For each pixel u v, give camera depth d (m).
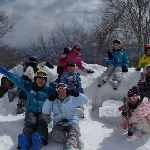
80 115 3.79
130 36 13.82
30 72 4.25
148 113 2.82
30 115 3.11
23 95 4.09
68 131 2.83
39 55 16.84
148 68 3.99
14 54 17.78
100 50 15.21
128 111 2.96
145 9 12.48
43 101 3.36
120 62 5.05
